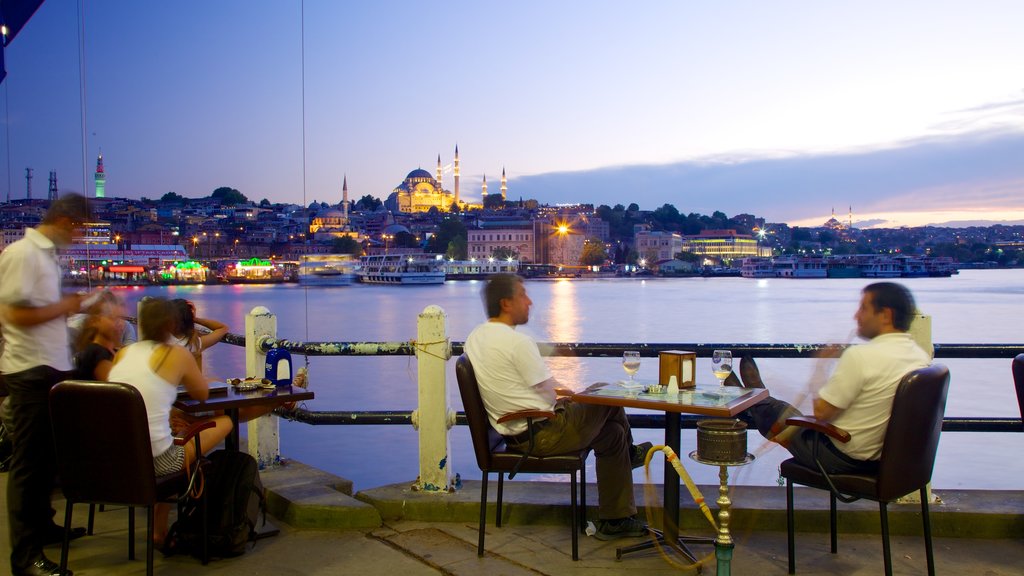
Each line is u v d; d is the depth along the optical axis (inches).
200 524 188.7
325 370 1211.2
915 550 192.2
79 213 183.6
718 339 2123.5
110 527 215.3
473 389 188.2
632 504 198.5
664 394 183.5
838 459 169.3
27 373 180.5
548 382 188.1
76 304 183.8
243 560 189.2
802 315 3031.5
